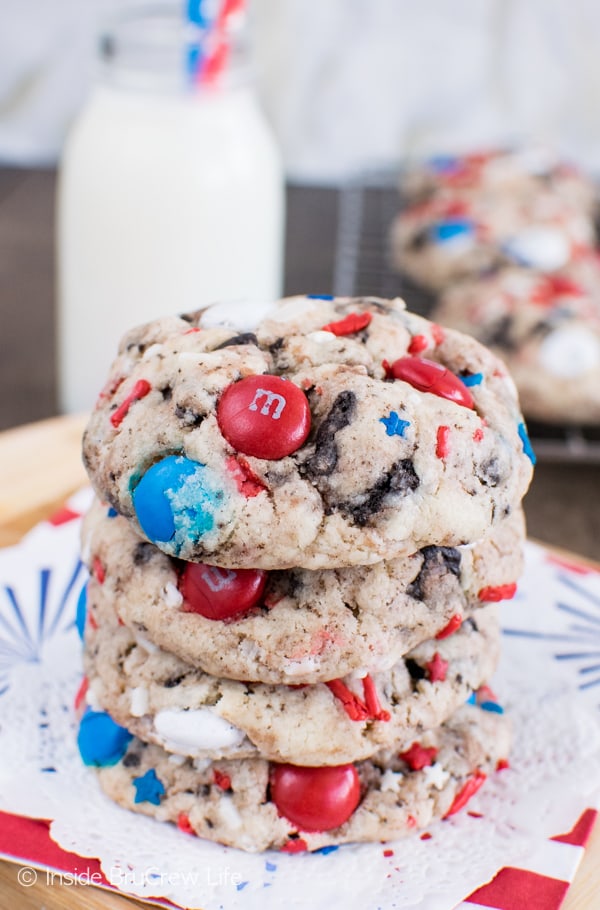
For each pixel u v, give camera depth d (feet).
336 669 0.76
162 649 0.79
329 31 2.06
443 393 0.76
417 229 1.71
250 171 1.25
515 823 0.80
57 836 0.78
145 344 0.80
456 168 1.84
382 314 0.81
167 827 0.80
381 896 0.75
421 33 2.06
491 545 0.80
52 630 0.93
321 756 0.77
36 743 0.85
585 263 1.64
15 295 1.68
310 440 0.74
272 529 0.72
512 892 0.76
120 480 0.75
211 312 0.81
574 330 1.40
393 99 2.11
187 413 0.74
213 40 1.21
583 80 2.09
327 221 1.90
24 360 1.53
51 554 1.00
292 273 1.71
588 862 0.79
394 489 0.72
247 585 0.75
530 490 1.30
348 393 0.74
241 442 0.72
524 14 2.04
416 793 0.80
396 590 0.77
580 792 0.82
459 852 0.78
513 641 0.94
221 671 0.76
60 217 1.28
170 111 1.21
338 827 0.79
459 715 0.84
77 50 2.02
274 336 0.78
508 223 1.68
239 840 0.78
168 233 1.22
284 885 0.76
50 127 2.09
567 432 1.40
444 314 1.53
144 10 1.29
